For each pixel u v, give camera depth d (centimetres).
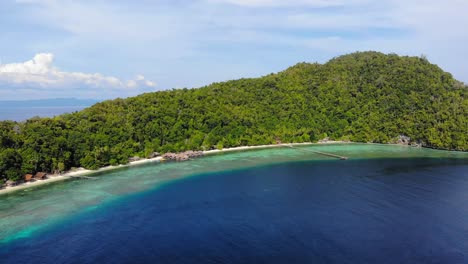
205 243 6681
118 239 6919
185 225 7550
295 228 7288
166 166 13538
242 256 6156
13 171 10625
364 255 6138
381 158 14988
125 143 14538
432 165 13338
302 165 13638
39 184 10831
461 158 14838
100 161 13112
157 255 6262
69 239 6938
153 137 15875
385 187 10206
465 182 10694
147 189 10319
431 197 9200
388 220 7650
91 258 6197
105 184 10869
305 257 6078
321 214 8050
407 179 11131
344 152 16638
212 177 11750
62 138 12638
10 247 6625
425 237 6812
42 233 7219
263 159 14938
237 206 8712
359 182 10825
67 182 11125
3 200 9294
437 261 5938
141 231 7281
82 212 8381
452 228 7219
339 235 6925
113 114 16300
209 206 8744
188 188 10406
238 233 7088
